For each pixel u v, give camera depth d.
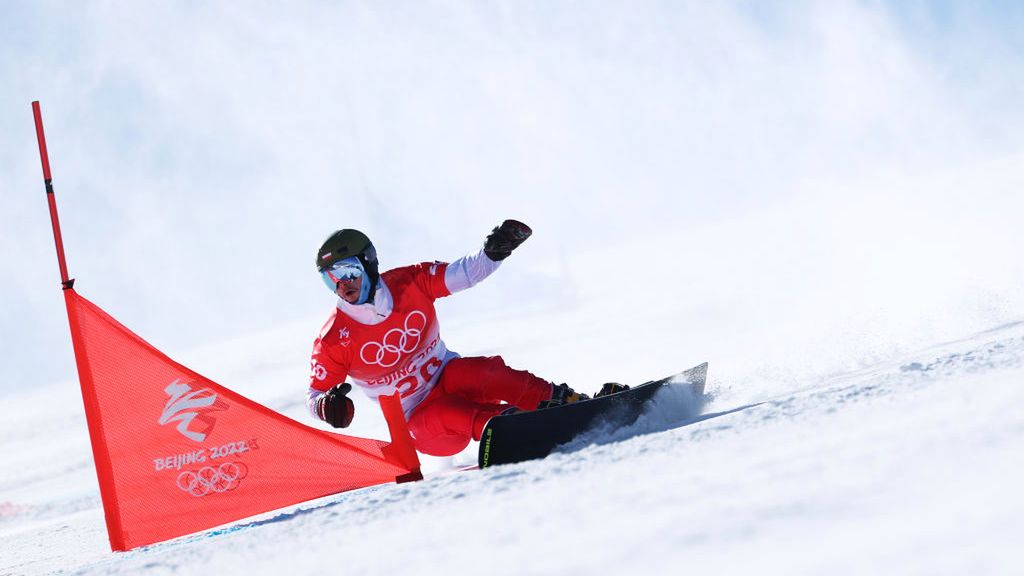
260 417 13.73
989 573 4.00
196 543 11.36
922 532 4.62
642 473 7.71
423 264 15.59
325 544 7.83
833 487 5.73
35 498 26.81
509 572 5.41
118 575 8.84
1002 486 5.05
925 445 6.31
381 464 14.12
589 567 5.16
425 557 6.29
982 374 9.62
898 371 11.41
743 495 5.99
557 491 7.73
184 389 13.54
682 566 4.86
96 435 13.38
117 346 13.41
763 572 4.53
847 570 4.35
